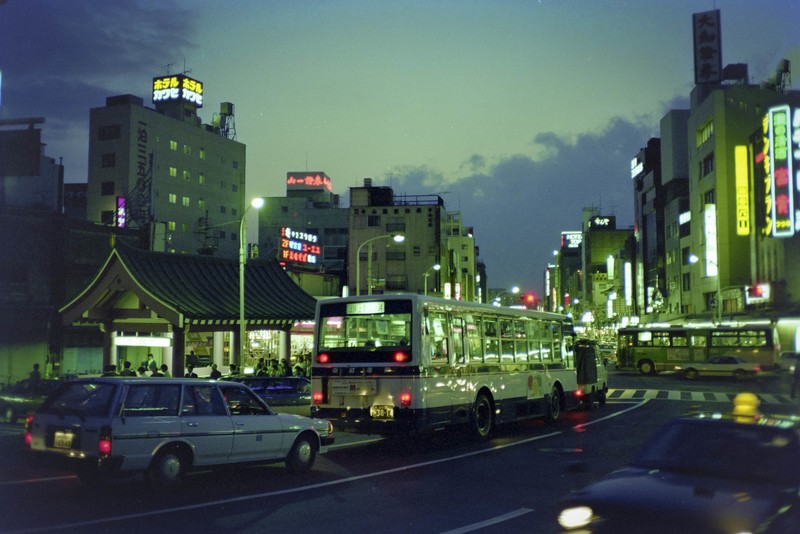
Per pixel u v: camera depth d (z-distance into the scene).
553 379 21.75
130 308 32.47
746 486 6.35
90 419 10.21
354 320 16.22
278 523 8.84
